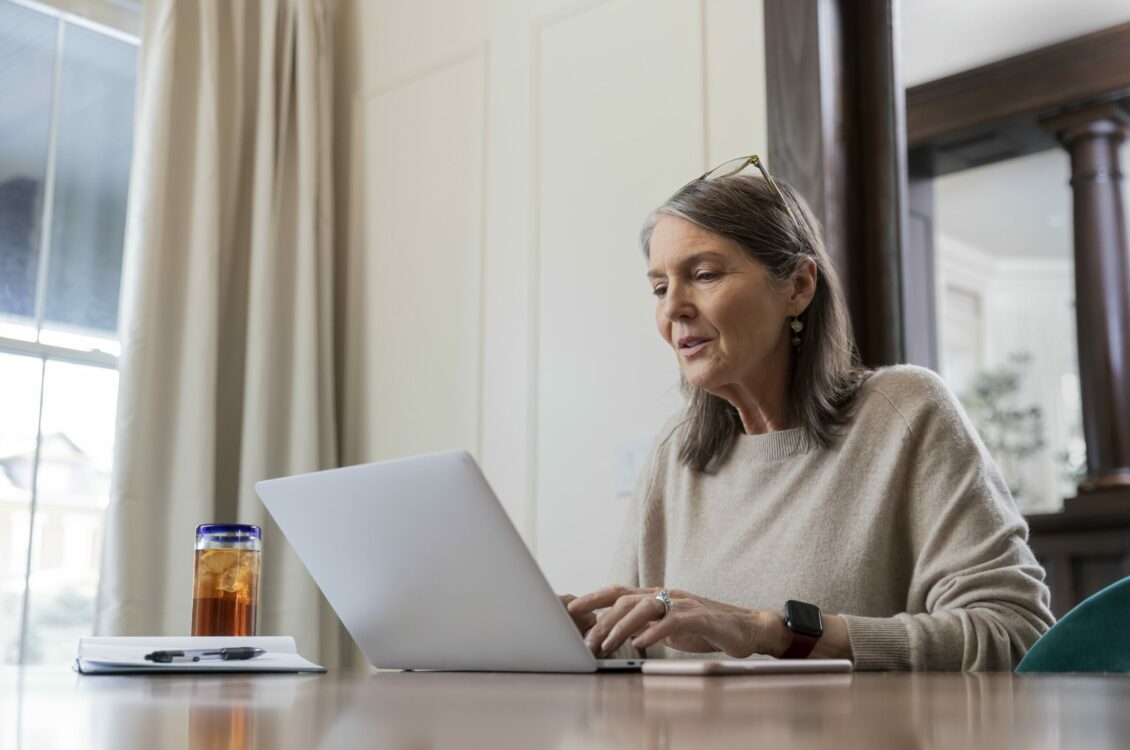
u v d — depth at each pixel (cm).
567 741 37
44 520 256
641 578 165
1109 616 106
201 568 125
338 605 116
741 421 161
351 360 290
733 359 150
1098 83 421
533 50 264
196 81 274
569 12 259
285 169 286
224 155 277
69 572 258
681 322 153
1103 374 490
